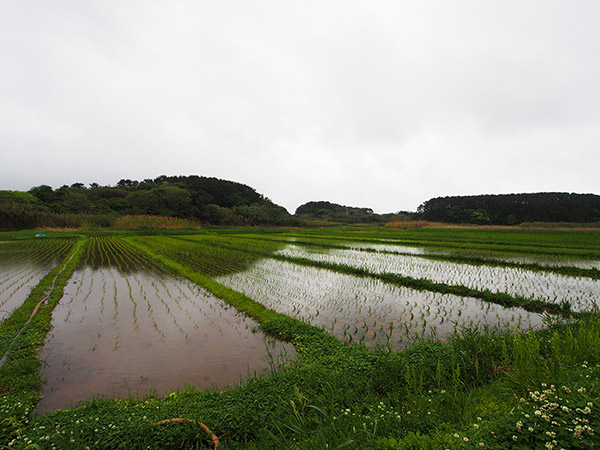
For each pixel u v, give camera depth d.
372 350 6.94
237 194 99.56
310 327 7.95
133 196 78.12
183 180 108.19
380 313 9.59
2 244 31.73
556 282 13.54
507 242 29.94
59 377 6.09
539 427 2.91
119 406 4.80
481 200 98.06
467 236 38.00
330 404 4.33
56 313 9.80
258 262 19.81
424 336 7.73
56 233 43.91
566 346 5.30
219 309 10.17
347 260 19.94
